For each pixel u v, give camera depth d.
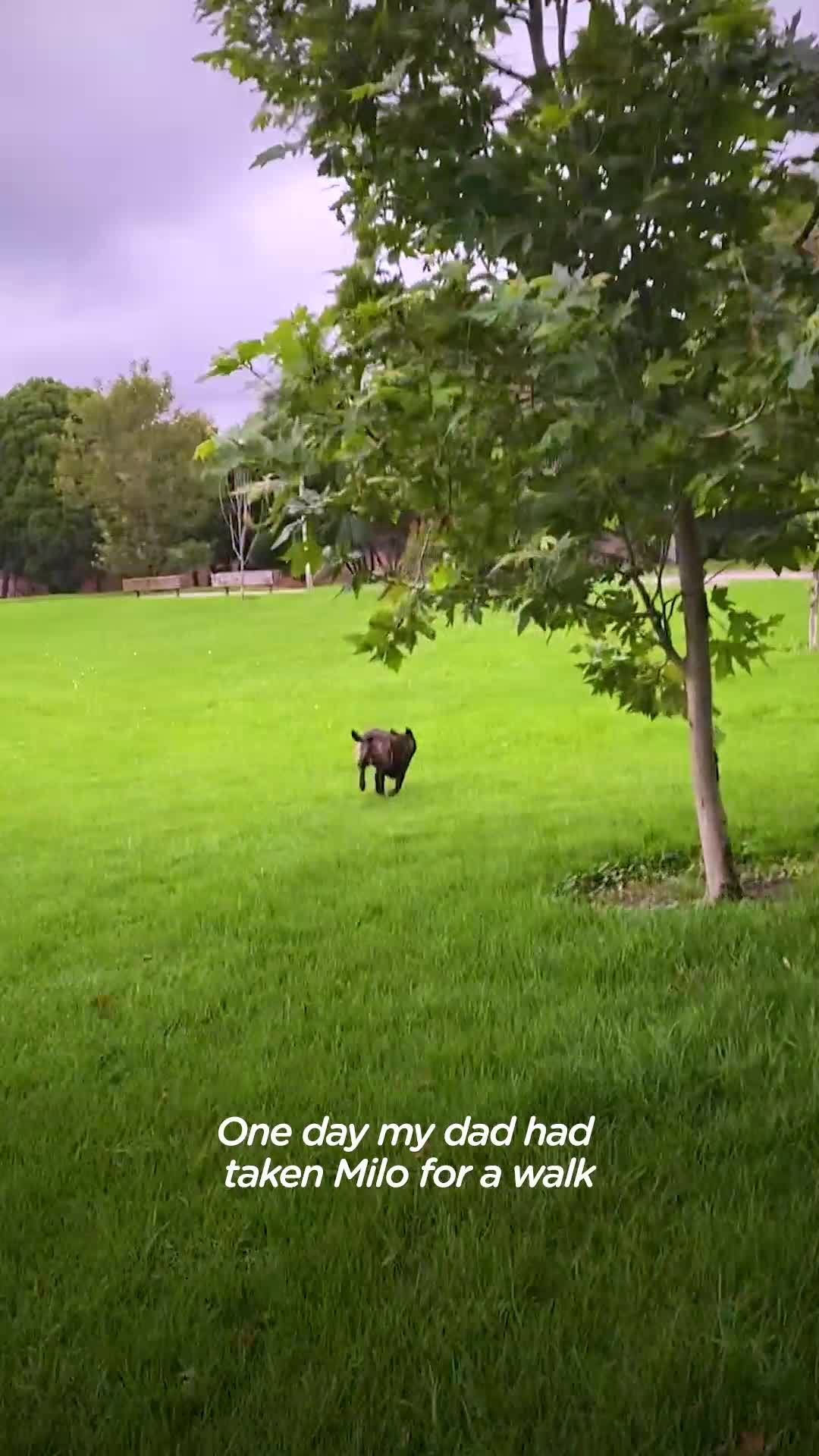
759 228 5.36
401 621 6.56
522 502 5.39
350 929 6.43
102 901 7.59
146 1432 2.50
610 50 5.05
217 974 5.77
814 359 4.03
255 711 18.58
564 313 4.21
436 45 5.43
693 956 5.39
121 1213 3.41
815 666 18.48
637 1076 4.12
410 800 10.77
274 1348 2.77
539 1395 2.54
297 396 5.30
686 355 5.28
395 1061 4.47
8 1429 2.54
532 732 14.52
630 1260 3.01
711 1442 2.43
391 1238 3.18
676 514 5.88
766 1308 2.79
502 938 5.92
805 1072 4.08
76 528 80.75
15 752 15.52
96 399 71.31
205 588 70.75
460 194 5.24
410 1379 2.63
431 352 5.34
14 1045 4.94
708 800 6.58
